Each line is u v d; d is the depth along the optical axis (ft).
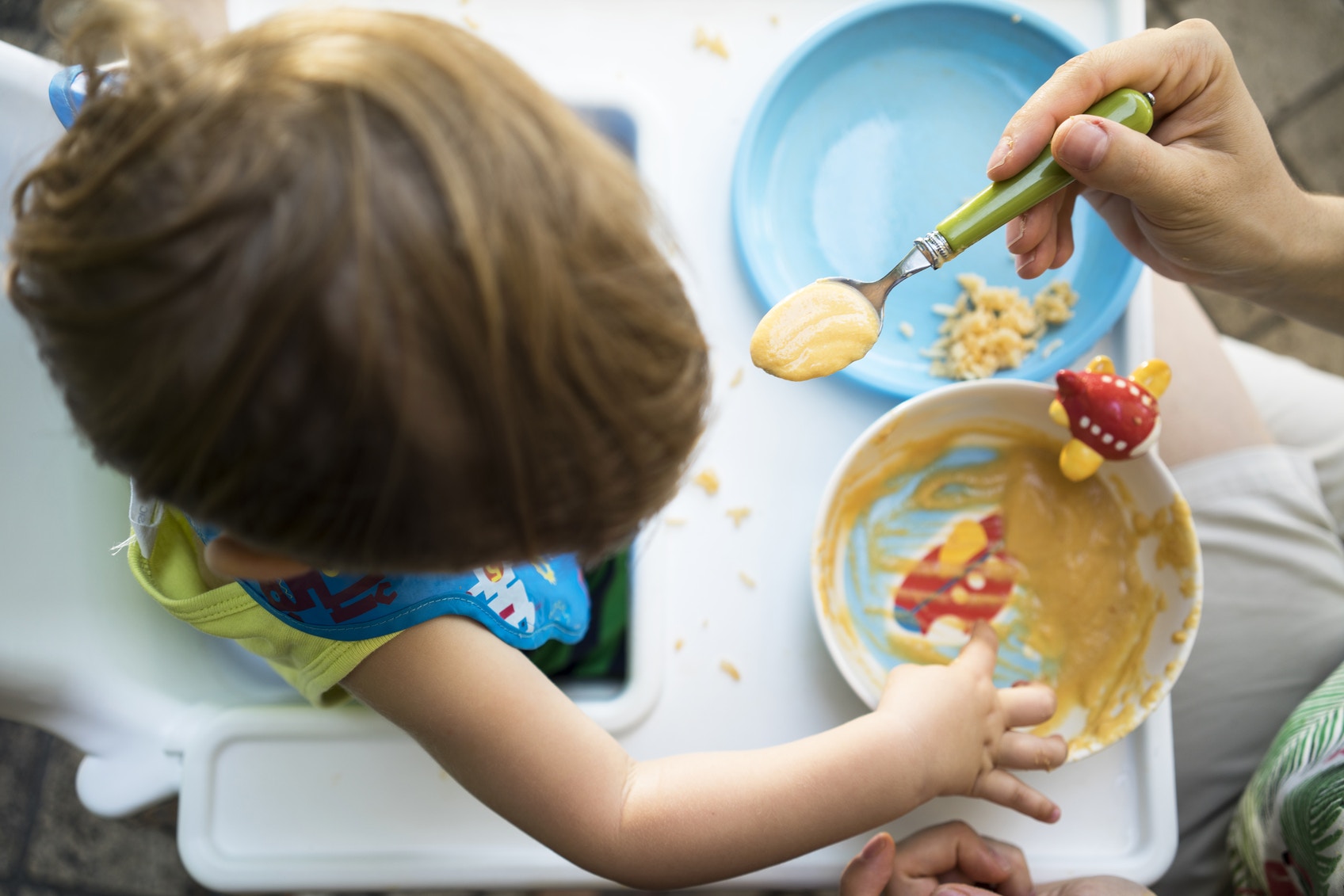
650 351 1.23
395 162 1.05
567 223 1.13
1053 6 2.56
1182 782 2.98
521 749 1.88
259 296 1.01
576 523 1.30
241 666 2.71
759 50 2.54
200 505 1.22
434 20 1.29
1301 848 2.28
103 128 1.15
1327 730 2.37
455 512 1.19
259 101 1.06
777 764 2.01
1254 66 5.01
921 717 2.09
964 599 2.45
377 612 1.83
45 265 1.12
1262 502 3.03
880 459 2.42
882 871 2.13
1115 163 1.80
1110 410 2.15
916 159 2.52
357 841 2.30
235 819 2.31
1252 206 2.04
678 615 2.37
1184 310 3.12
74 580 2.31
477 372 1.08
